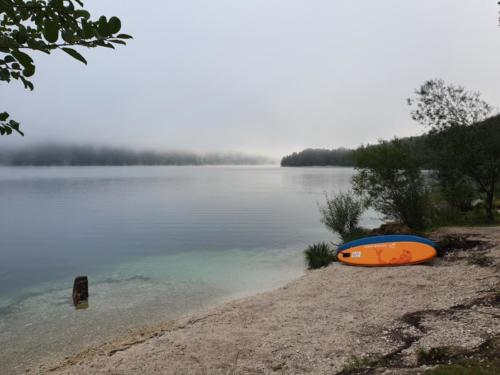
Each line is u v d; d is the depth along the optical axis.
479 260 11.82
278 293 11.58
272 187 98.62
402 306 8.58
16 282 16.06
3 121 2.28
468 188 21.86
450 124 20.41
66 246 24.84
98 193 80.00
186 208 50.06
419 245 13.59
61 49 1.63
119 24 1.57
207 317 9.80
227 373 6.14
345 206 20.84
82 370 7.03
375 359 5.99
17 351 8.89
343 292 10.52
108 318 10.98
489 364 5.04
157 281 15.23
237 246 23.20
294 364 6.22
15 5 1.58
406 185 18.92
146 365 6.76
